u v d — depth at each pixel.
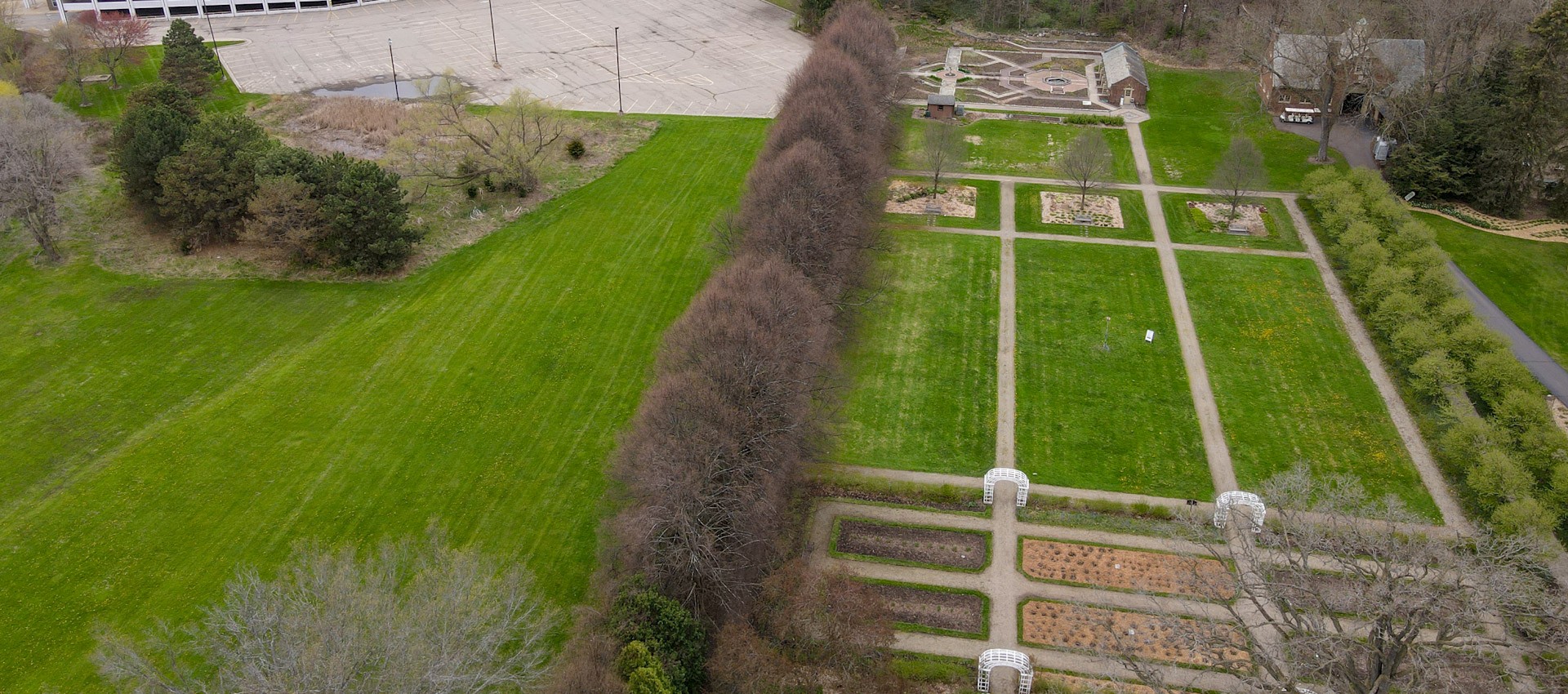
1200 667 53.44
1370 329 81.56
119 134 92.56
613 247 92.81
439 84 123.88
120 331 79.50
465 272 88.88
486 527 61.25
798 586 52.19
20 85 125.62
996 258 92.94
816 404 69.56
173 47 125.94
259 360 76.44
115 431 68.75
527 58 148.12
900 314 84.31
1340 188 97.25
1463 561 45.88
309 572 54.78
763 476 57.00
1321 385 75.12
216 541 59.75
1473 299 86.94
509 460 66.69
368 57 148.88
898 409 73.06
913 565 60.16
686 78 139.75
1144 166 112.69
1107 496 65.19
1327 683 43.78
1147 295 86.88
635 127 121.38
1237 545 60.16
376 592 45.34
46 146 88.94
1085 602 57.69
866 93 104.56
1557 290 87.88
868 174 91.88
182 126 93.06
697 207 100.75
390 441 68.12
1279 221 99.69
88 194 100.00
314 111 124.88
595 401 72.31
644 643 47.84
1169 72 140.62
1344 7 111.25
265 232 86.56
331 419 70.19
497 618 49.19
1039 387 75.38
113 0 164.50
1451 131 101.06
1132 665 48.22
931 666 53.09
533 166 101.69
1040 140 119.56
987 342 80.62
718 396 57.34
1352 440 69.44
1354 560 47.47
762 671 48.81
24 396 71.94
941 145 103.31
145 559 58.44
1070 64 145.50
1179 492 65.44
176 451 66.94
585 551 59.66
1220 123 123.88
